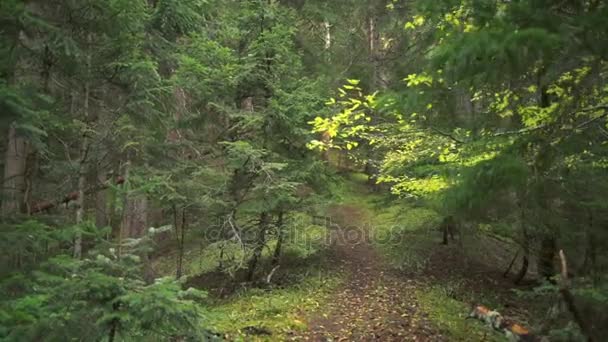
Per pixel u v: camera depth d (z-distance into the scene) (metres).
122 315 3.71
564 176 6.11
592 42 3.53
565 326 6.04
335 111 10.66
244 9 11.63
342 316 9.68
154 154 9.90
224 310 9.75
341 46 19.73
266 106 11.67
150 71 7.52
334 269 12.95
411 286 11.77
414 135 7.67
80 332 3.78
